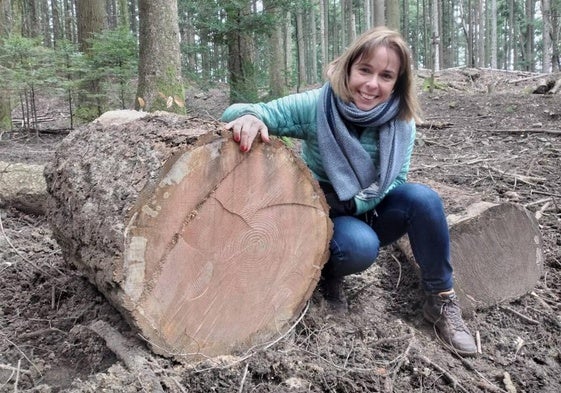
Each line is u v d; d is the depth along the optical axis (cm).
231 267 219
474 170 532
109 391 189
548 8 2091
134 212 196
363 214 265
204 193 206
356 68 233
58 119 962
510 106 917
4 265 313
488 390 235
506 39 3497
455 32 4062
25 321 259
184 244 207
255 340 232
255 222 219
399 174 262
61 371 221
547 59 2089
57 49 756
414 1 3988
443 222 252
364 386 221
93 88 788
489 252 298
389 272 317
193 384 204
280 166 218
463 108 970
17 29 970
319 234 236
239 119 210
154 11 659
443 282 261
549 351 270
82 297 269
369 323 267
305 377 219
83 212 224
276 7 976
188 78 982
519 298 307
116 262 196
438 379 235
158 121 237
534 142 650
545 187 464
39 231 376
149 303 204
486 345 268
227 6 868
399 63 235
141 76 675
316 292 276
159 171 196
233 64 932
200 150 201
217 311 220
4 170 417
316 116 244
